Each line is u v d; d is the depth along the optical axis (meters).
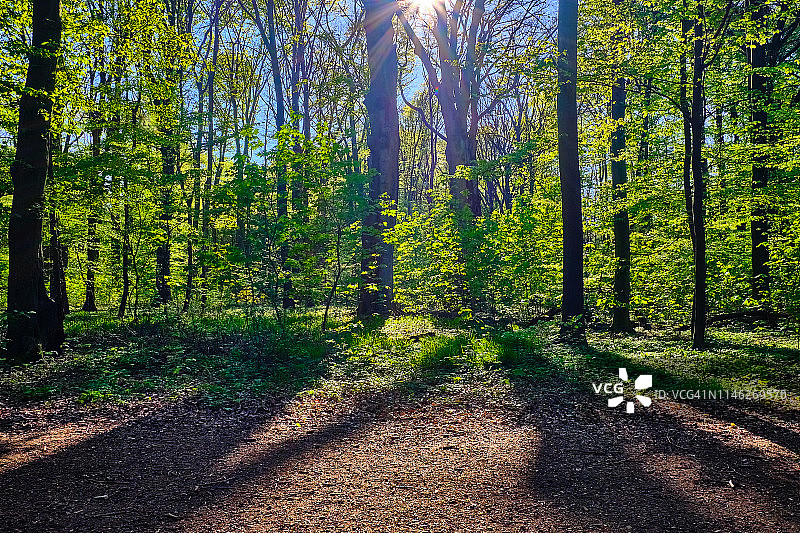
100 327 14.70
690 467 5.34
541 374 9.68
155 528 4.02
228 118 19.70
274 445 6.12
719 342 12.83
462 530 3.96
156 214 15.45
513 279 16.61
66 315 17.55
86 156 14.55
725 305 16.05
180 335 13.13
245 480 5.01
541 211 17.88
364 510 4.33
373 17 17.02
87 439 6.28
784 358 10.60
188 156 17.62
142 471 5.24
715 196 16.00
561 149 12.89
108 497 4.60
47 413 7.39
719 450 5.88
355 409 7.79
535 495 4.64
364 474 5.16
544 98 13.41
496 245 16.09
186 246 18.23
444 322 16.19
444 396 8.47
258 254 12.48
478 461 5.53
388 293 16.92
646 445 6.07
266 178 12.80
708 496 4.61
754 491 4.71
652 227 17.95
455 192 19.70
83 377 9.40
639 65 13.38
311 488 4.80
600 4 14.48
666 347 12.59
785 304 13.86
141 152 14.54
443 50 19.78
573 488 4.79
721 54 14.39
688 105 13.31
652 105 15.62
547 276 16.94
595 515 4.23
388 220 17.08
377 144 17.44
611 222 16.73
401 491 4.73
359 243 13.67
